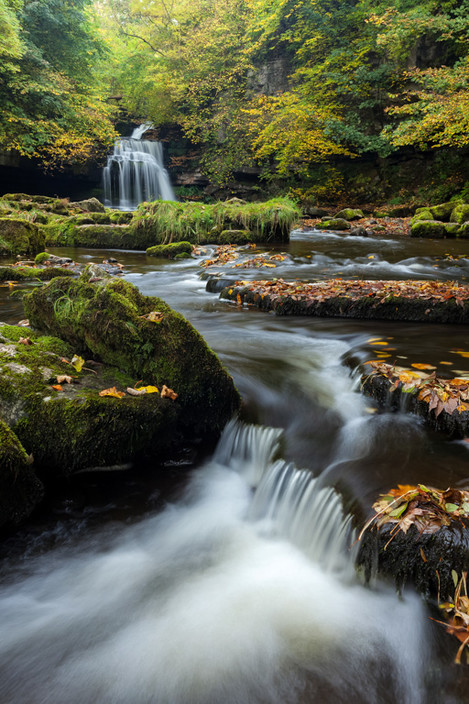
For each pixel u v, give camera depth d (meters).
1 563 2.53
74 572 2.48
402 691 1.79
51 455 2.96
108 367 3.62
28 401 2.98
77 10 22.58
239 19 26.33
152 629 2.14
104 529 2.78
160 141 28.84
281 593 2.30
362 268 9.29
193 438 3.49
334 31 22.28
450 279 8.11
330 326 5.30
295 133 22.53
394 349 4.15
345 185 23.66
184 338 3.38
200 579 2.42
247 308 6.39
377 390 3.39
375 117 22.42
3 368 3.19
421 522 2.07
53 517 2.84
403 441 2.85
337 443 2.96
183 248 11.15
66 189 25.36
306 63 23.45
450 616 1.92
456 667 1.79
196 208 13.16
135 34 29.86
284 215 12.88
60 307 3.88
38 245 11.55
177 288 7.80
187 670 1.94
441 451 2.71
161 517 2.88
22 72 21.17
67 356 3.71
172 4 28.05
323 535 2.45
